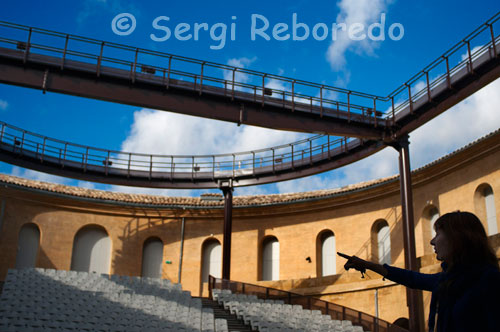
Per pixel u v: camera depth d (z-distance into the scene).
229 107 29.36
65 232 41.56
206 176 40.97
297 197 42.16
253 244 43.34
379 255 38.56
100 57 27.14
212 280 36.44
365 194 39.47
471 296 2.89
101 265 42.66
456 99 27.38
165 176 41.25
